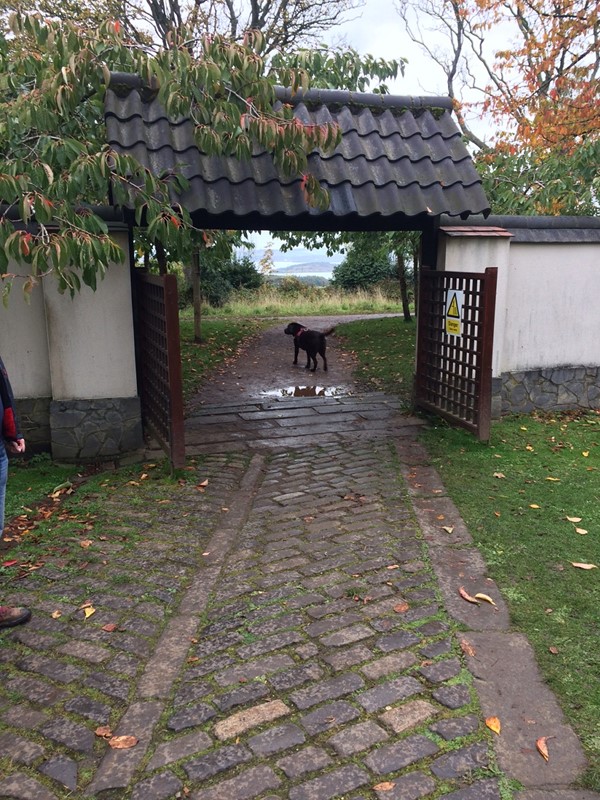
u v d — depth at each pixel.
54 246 4.32
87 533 4.25
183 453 5.11
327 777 2.17
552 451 5.79
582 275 7.19
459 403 6.38
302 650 2.88
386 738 2.34
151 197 4.89
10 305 5.66
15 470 5.66
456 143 6.44
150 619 3.20
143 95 5.79
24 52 5.58
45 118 4.91
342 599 3.31
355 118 6.45
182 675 2.75
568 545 3.87
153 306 5.42
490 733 2.35
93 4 15.03
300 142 5.21
